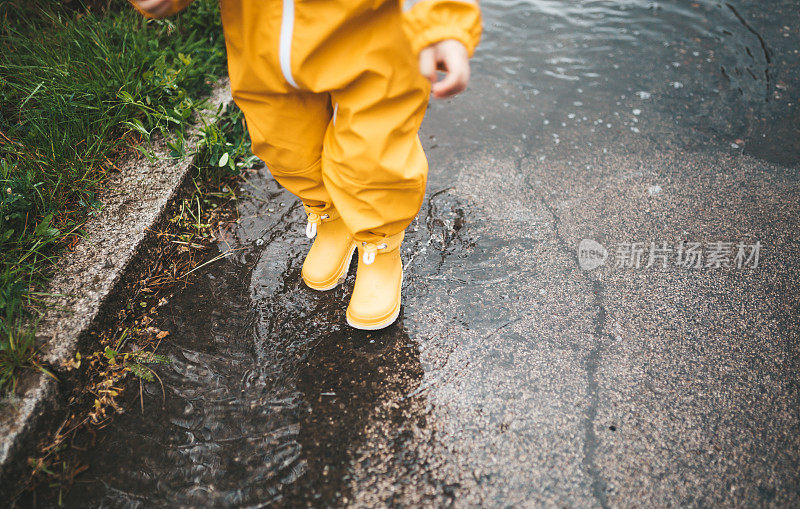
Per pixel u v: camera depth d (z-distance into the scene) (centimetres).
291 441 156
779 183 229
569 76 291
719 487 143
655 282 196
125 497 145
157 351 178
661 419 158
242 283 199
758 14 322
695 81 282
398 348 178
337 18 117
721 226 214
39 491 145
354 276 201
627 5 338
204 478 149
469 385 168
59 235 189
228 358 177
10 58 230
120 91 225
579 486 144
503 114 271
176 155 219
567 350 176
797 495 141
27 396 151
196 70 248
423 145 257
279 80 131
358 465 150
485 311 188
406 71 125
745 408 160
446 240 213
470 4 111
